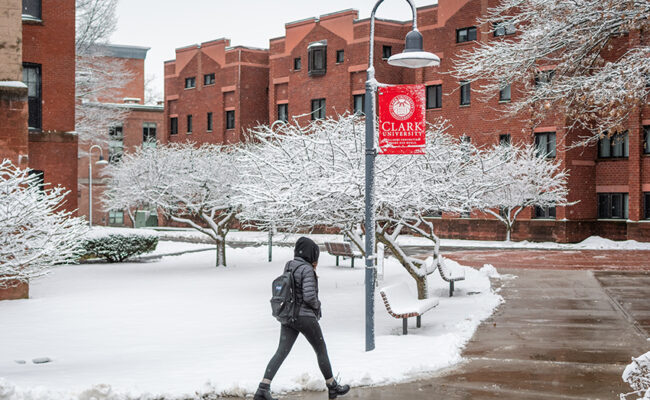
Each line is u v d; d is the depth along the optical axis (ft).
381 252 67.82
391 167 48.11
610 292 57.93
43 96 79.92
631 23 39.06
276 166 50.57
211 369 31.19
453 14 148.87
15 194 35.24
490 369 31.22
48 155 79.66
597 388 27.66
